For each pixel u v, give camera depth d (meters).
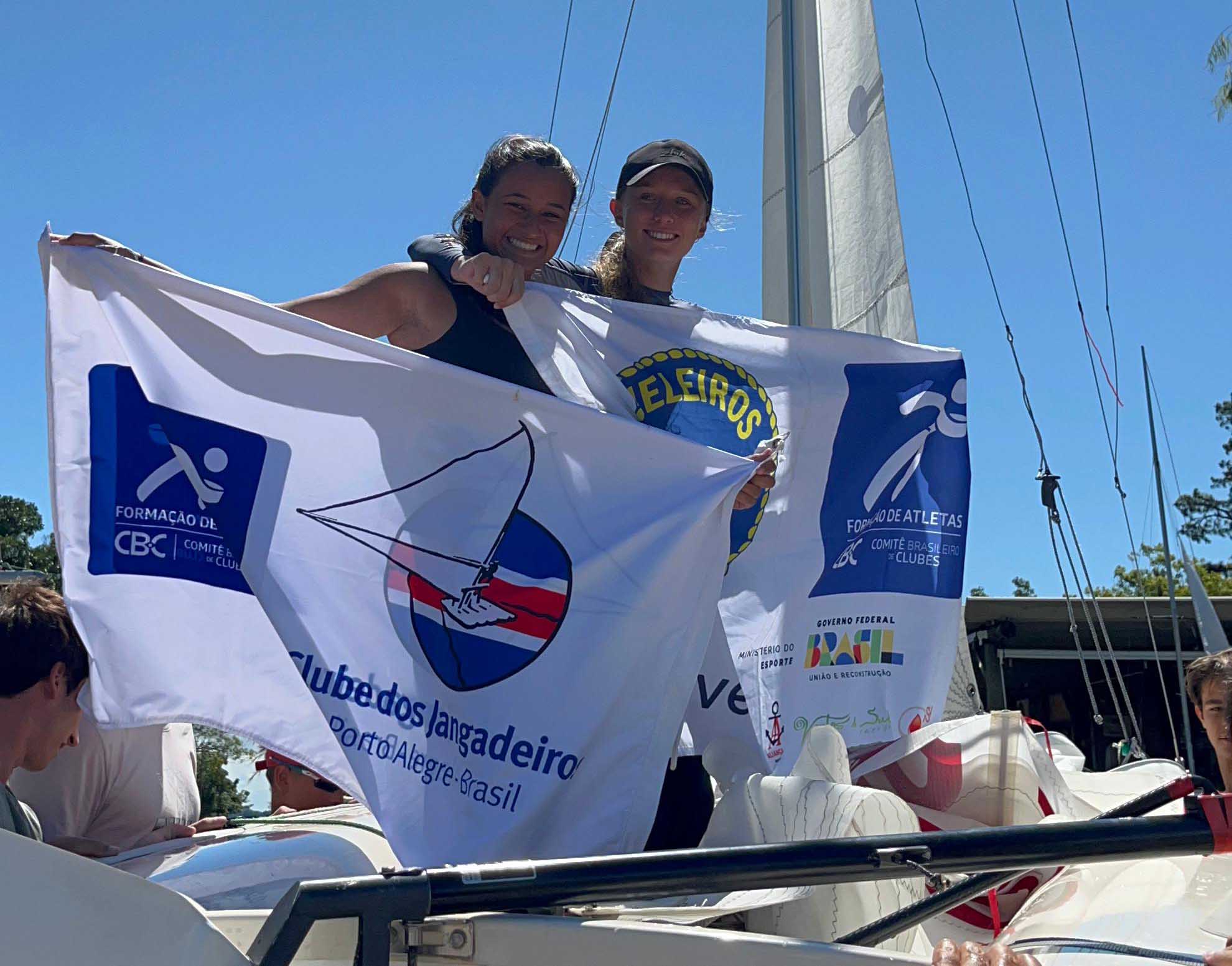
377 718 2.22
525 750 2.29
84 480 2.27
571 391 2.90
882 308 5.44
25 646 2.17
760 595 2.98
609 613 2.39
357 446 2.37
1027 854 1.77
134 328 2.32
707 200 3.28
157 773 2.58
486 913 1.74
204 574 2.30
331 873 2.29
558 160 2.96
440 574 2.33
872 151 5.56
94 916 1.58
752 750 2.85
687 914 2.12
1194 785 2.20
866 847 1.77
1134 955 1.87
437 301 2.86
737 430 3.05
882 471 3.15
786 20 6.04
